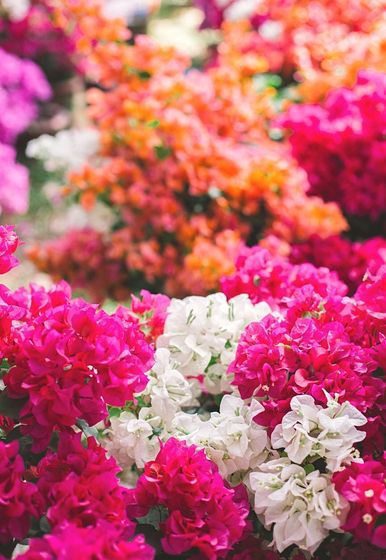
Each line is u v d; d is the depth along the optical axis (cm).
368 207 183
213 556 105
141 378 111
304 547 110
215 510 107
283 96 258
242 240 205
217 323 128
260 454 117
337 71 238
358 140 181
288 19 272
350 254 172
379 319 123
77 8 226
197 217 204
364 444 117
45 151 228
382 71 227
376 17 269
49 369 107
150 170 207
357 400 114
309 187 198
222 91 215
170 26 432
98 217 254
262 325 118
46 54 356
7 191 296
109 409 120
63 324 109
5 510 103
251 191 198
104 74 216
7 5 333
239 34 280
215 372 129
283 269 141
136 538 100
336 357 116
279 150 221
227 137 216
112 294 222
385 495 107
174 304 130
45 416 107
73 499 102
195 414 125
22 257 290
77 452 107
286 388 115
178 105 208
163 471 109
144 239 212
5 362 112
